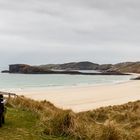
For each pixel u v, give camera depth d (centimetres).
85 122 1402
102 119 1948
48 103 2248
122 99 4422
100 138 1156
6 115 1453
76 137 1173
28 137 1112
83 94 5378
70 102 3981
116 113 1995
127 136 1228
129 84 9138
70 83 10988
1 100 1238
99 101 4125
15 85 9656
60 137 1173
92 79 15150
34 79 14838
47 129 1210
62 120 1234
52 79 14975
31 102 1909
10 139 1061
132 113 1947
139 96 4931
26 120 1387
